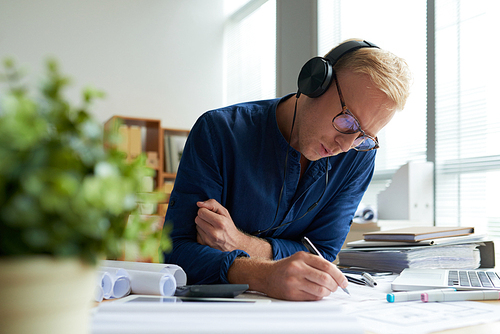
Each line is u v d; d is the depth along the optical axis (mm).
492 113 2424
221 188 1178
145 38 4785
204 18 5148
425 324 585
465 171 2547
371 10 3266
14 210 255
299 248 1237
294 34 3951
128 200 321
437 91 2744
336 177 1339
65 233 277
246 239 1117
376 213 2467
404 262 1171
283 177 1203
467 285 862
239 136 1197
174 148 4383
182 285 836
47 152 278
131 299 685
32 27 4273
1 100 273
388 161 3125
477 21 2527
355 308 701
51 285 284
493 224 2398
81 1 4492
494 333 544
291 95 1287
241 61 4957
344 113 1006
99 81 4527
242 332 436
